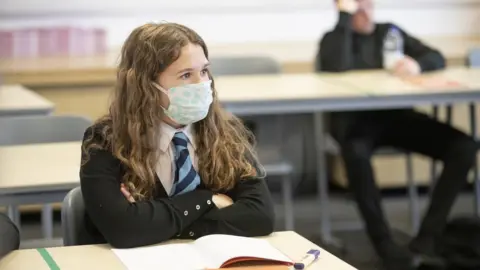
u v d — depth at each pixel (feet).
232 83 22.11
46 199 13.64
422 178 28.30
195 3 28.40
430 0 30.07
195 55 11.22
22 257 10.23
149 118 11.17
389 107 21.43
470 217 21.50
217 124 11.78
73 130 16.98
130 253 10.32
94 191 10.91
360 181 20.71
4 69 24.41
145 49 11.16
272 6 28.96
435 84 21.21
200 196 11.14
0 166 14.67
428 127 21.62
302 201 28.17
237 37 28.96
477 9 30.50
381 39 23.98
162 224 10.76
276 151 22.57
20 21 27.27
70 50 27.09
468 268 20.25
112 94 11.53
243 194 11.53
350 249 22.50
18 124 16.85
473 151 20.80
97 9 27.73
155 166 11.30
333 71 23.84
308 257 9.76
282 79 22.85
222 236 10.36
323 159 23.20
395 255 20.12
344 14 23.84
